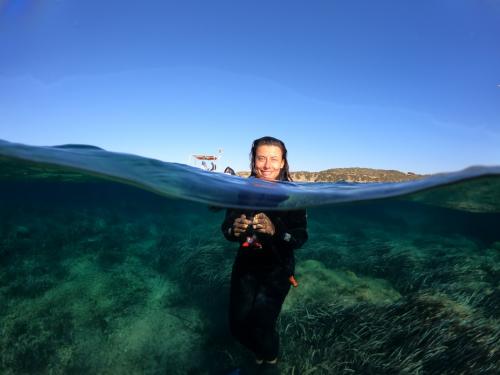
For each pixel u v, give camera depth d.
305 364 1.42
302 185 1.82
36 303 2.11
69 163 1.34
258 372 1.29
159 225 5.42
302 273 2.62
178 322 1.90
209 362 1.53
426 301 1.88
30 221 5.28
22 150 1.46
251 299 1.17
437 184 1.31
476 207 2.98
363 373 1.36
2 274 2.60
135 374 1.49
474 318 1.76
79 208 7.30
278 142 1.37
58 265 2.84
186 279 2.48
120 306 2.08
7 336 1.73
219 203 1.18
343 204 1.29
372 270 2.96
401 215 6.11
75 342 1.71
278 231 1.10
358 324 1.71
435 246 4.41
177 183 1.37
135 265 2.91
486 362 1.37
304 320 1.78
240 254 1.22
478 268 3.03
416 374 1.33
